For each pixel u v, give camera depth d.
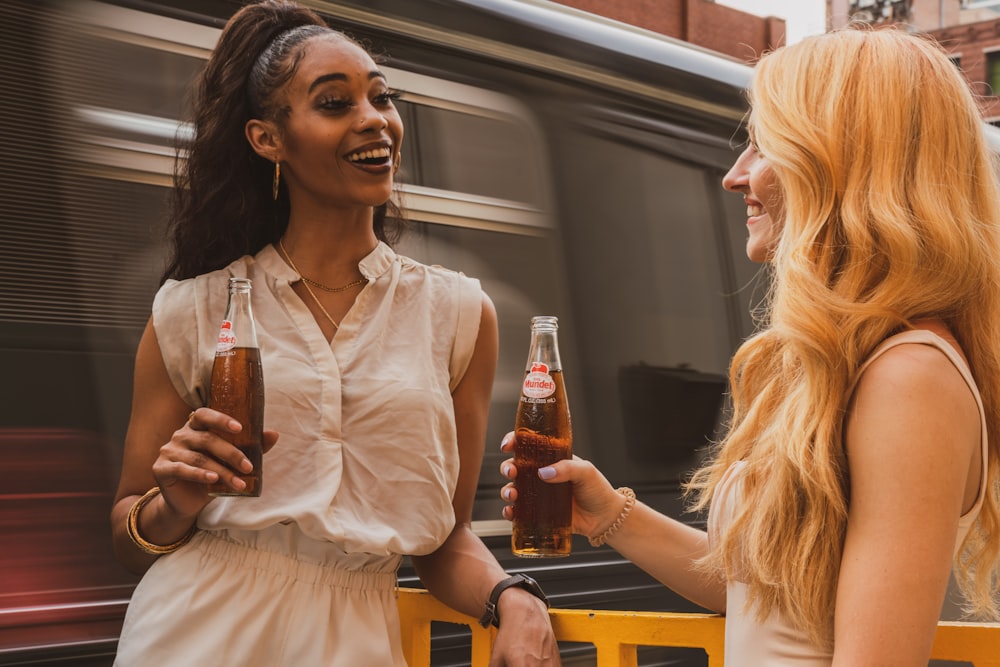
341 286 2.06
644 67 3.96
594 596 3.46
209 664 1.84
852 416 1.34
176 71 2.80
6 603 2.38
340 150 1.96
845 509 1.36
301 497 1.89
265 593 1.89
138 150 2.70
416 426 1.96
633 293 3.80
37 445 2.46
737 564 1.56
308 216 2.05
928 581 1.26
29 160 2.51
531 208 3.49
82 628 2.47
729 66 4.40
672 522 1.93
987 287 1.43
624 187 3.82
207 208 2.13
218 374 1.76
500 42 3.49
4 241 2.45
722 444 1.70
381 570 1.98
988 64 35.75
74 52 2.62
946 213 1.38
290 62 1.99
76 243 2.56
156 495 1.91
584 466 1.88
